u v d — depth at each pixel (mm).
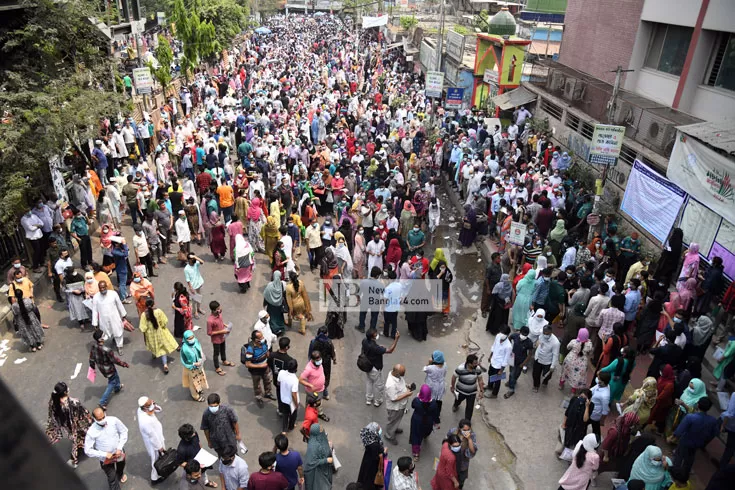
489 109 28062
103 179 17844
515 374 10805
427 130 25938
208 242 16609
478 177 18281
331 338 12578
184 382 10352
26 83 14273
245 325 12930
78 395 10391
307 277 15258
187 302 11750
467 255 17047
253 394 10781
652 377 9727
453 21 51406
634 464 7906
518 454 9555
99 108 15242
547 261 13125
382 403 10750
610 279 11867
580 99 20281
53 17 15172
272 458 7188
